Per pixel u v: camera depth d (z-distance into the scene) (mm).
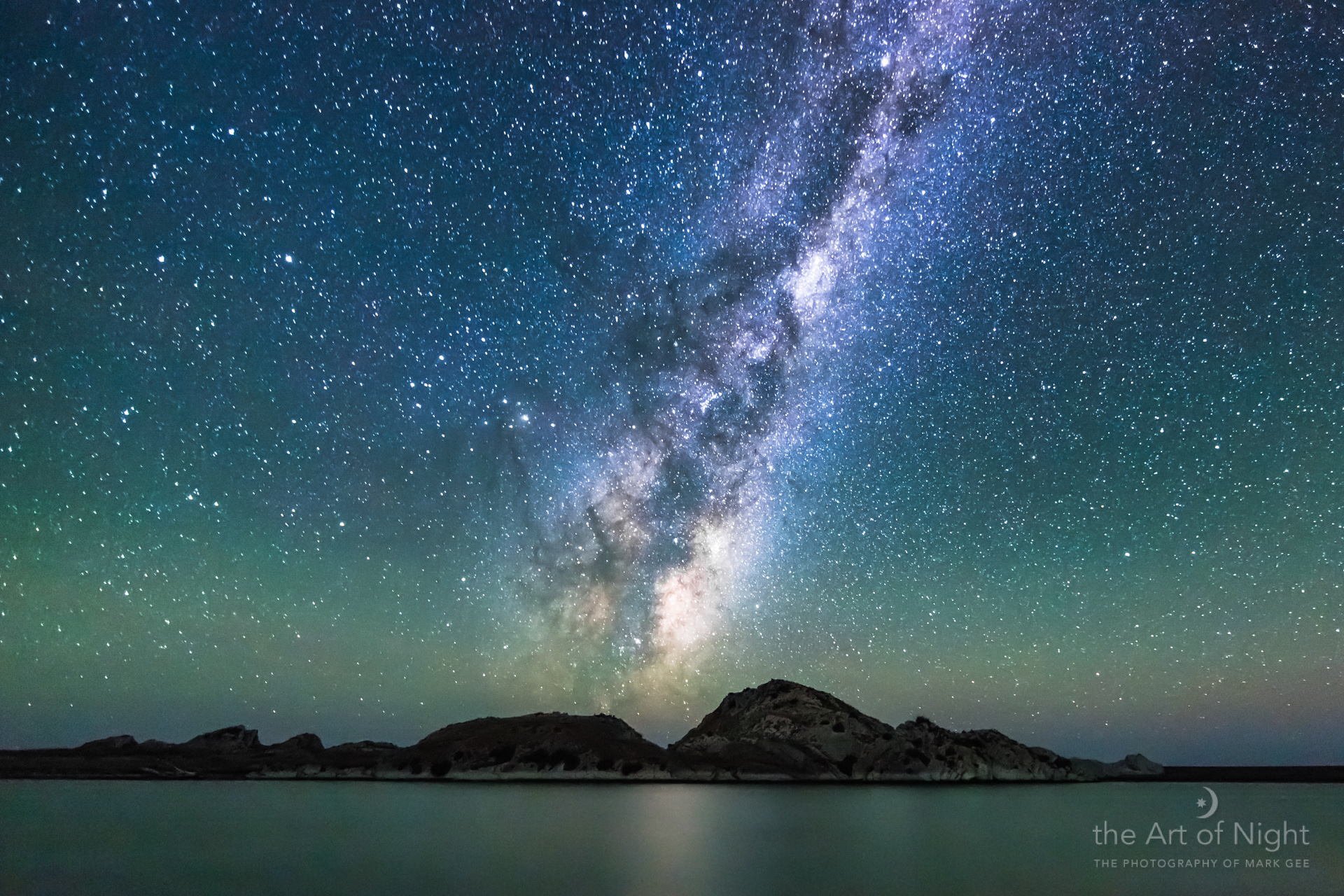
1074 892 28156
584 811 55250
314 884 27750
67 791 75875
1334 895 28203
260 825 46031
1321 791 98188
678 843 38844
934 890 28078
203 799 66125
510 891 26578
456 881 28484
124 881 28547
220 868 30984
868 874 31141
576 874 30109
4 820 48375
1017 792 83125
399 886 27531
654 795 73250
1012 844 40156
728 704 120812
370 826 45469
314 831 43000
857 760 102375
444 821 48281
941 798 72312
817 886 28359
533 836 40719
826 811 57812
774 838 41344
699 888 27656
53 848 36562
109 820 48594
